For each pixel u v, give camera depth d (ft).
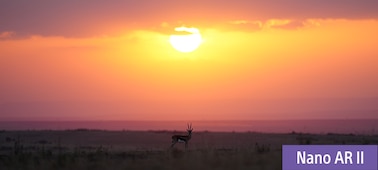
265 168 312.29
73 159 370.73
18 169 349.82
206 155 358.64
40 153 441.68
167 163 335.88
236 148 460.14
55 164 354.95
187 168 316.40
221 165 322.55
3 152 518.78
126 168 326.24
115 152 456.45
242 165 320.09
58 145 624.59
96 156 405.59
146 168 324.39
